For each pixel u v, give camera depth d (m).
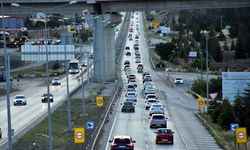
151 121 113.88
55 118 125.81
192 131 109.38
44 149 82.50
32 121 122.19
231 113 109.12
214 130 104.19
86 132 97.50
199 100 139.50
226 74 140.12
